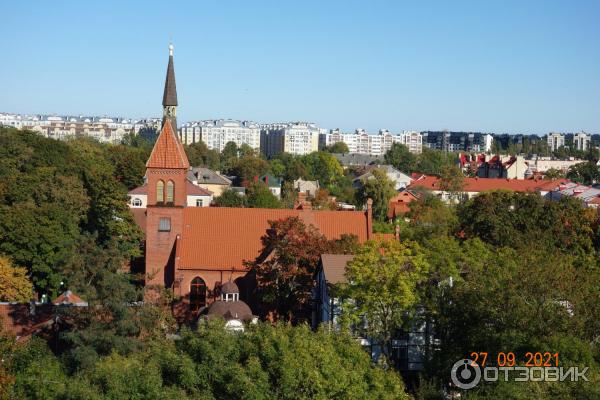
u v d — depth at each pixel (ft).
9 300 292.40
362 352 186.80
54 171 450.71
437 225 363.56
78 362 205.98
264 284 281.54
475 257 247.50
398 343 241.55
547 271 204.13
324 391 166.91
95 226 385.29
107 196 376.68
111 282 212.84
